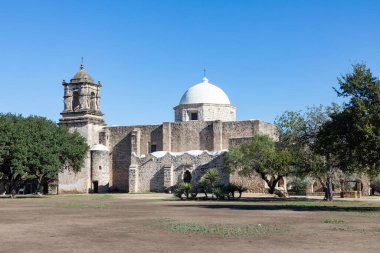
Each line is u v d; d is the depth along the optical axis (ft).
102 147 283.18
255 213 98.89
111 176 291.79
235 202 151.64
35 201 161.79
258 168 191.21
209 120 291.17
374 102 113.19
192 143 278.67
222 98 298.56
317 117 165.48
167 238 56.49
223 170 240.32
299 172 168.96
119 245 50.90
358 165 125.80
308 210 108.88
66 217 89.10
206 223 75.25
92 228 68.13
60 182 280.92
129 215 93.97
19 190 280.10
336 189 221.25
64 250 47.55
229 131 270.05
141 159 266.16
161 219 83.30
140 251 46.75
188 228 66.95
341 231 63.67
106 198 188.55
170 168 253.03
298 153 166.61
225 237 57.36
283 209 112.68
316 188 233.96
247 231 63.52
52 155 206.80
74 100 297.94
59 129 238.27
